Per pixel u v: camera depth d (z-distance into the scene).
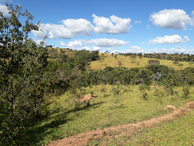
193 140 8.54
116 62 121.38
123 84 50.34
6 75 12.20
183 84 37.84
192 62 109.31
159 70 76.88
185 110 16.61
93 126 13.56
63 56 120.88
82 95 30.75
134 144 9.32
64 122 15.76
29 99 17.67
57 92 32.03
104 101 24.61
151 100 22.41
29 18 12.60
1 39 11.76
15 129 10.64
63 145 10.57
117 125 13.41
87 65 107.19
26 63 12.34
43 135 12.41
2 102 12.55
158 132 10.78
